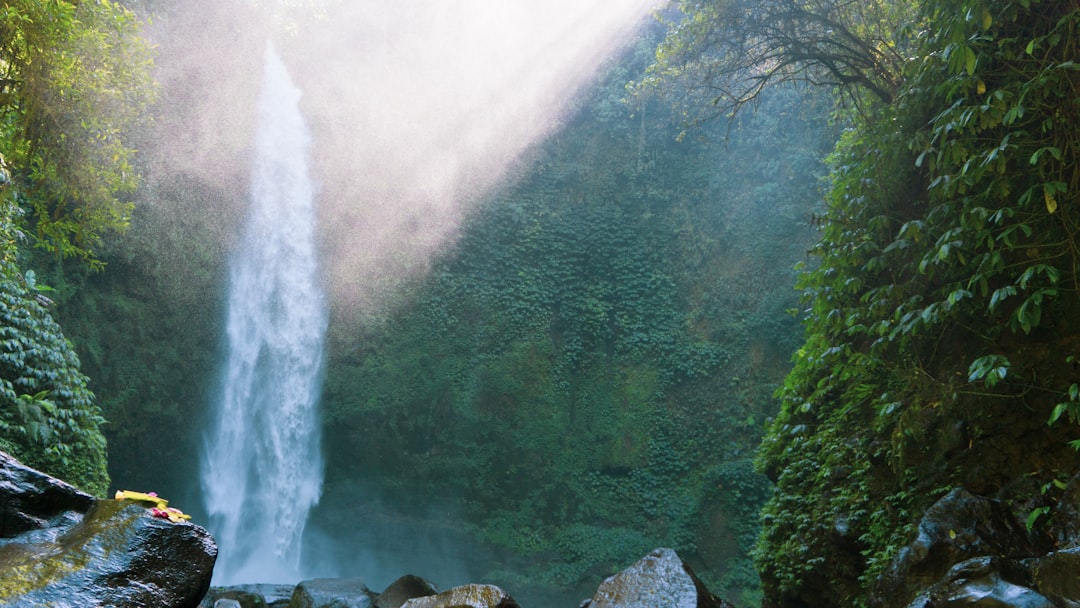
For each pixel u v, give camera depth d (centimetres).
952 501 471
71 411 1120
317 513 2272
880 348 627
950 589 359
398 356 2397
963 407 549
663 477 2358
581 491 2362
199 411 2158
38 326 1121
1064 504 442
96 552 220
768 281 2459
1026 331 472
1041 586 353
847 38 833
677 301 2548
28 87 794
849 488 671
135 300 2062
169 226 2120
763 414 2339
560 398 2459
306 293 2366
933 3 584
